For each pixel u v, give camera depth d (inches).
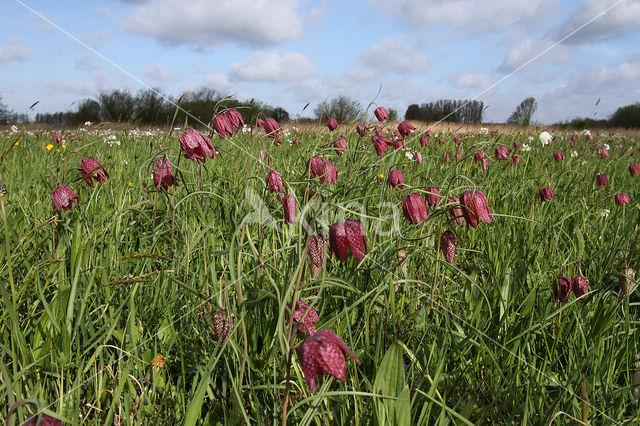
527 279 102.0
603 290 92.0
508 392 68.1
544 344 84.9
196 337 81.0
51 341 66.6
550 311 89.4
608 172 248.5
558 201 168.7
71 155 217.0
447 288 103.1
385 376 55.4
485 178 165.0
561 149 324.2
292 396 68.7
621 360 75.4
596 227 140.6
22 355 64.6
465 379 73.1
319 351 46.9
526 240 119.5
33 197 132.2
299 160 177.0
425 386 70.5
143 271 97.4
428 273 110.3
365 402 68.6
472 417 65.0
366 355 77.9
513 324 82.6
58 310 71.8
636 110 1241.4
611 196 178.7
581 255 112.9
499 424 63.9
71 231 96.0
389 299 86.4
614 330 76.6
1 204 61.2
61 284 82.0
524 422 59.3
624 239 114.1
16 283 86.8
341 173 152.7
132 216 126.0
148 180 141.3
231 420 60.1
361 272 94.9
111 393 67.3
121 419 63.9
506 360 75.9
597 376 71.5
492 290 94.7
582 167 243.6
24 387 64.5
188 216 119.0
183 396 66.2
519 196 167.6
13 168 160.2
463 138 269.1
